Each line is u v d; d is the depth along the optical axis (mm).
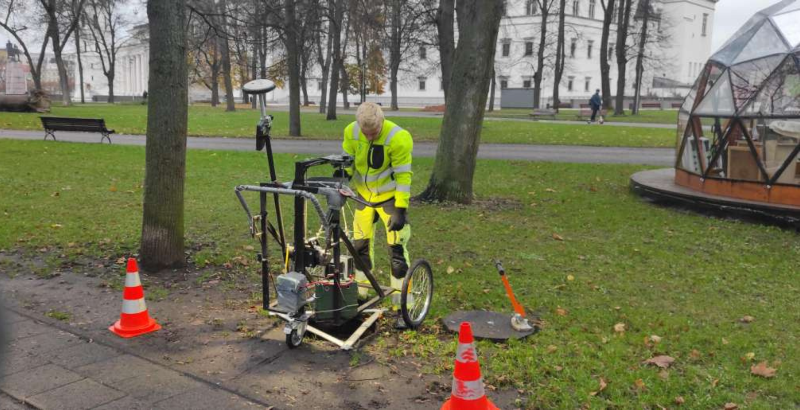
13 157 15633
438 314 5605
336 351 4797
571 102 65062
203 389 4121
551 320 5520
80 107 44812
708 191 11328
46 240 7969
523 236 8812
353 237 5527
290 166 15398
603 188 13305
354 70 56969
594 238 8820
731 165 11000
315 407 3908
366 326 5117
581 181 14086
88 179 12922
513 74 69938
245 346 4859
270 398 4012
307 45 35219
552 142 22781
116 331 5051
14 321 5273
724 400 4090
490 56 10805
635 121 36438
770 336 5258
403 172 5070
